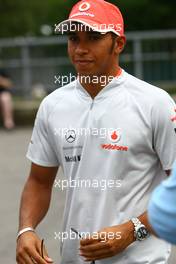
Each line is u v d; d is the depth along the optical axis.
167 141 5.17
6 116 21.34
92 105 5.27
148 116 5.15
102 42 5.14
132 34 22.98
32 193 5.66
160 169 5.34
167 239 3.36
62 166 5.48
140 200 5.21
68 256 5.45
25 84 23.42
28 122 22.11
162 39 23.09
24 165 15.75
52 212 11.28
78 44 5.17
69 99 5.37
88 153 5.26
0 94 21.33
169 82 23.09
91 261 5.32
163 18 37.56
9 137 19.94
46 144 5.56
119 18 5.23
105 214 5.22
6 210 11.92
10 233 10.62
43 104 5.51
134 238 5.14
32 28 30.22
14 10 29.59
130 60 23.06
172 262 8.71
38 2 30.14
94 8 5.12
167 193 3.34
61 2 36.75
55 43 23.22
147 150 5.21
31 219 5.59
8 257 9.62
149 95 5.18
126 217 5.20
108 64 5.21
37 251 5.36
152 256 5.21
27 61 23.38
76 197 5.31
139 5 37.50
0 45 23.58
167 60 23.09
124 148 5.17
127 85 5.24
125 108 5.20
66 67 23.12
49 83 23.17
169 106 5.16
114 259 5.25
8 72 23.56
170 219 3.30
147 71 23.11
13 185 13.84
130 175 5.21
